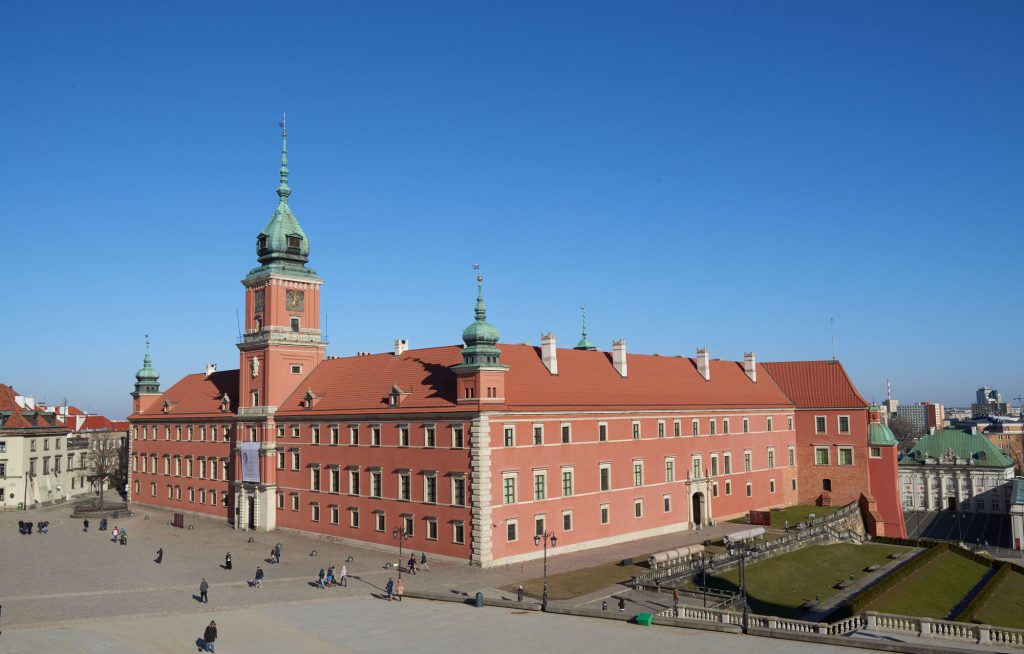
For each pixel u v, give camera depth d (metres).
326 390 98.31
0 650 46.59
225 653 47.56
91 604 61.09
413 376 88.31
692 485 100.06
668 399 99.50
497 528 76.38
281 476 100.31
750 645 48.12
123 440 193.50
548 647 48.25
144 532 100.50
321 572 68.88
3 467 128.75
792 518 106.44
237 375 119.69
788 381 126.94
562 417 83.88
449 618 56.56
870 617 59.09
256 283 105.38
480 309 78.25
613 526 88.62
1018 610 79.44
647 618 54.69
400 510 83.50
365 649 48.28
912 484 190.12
